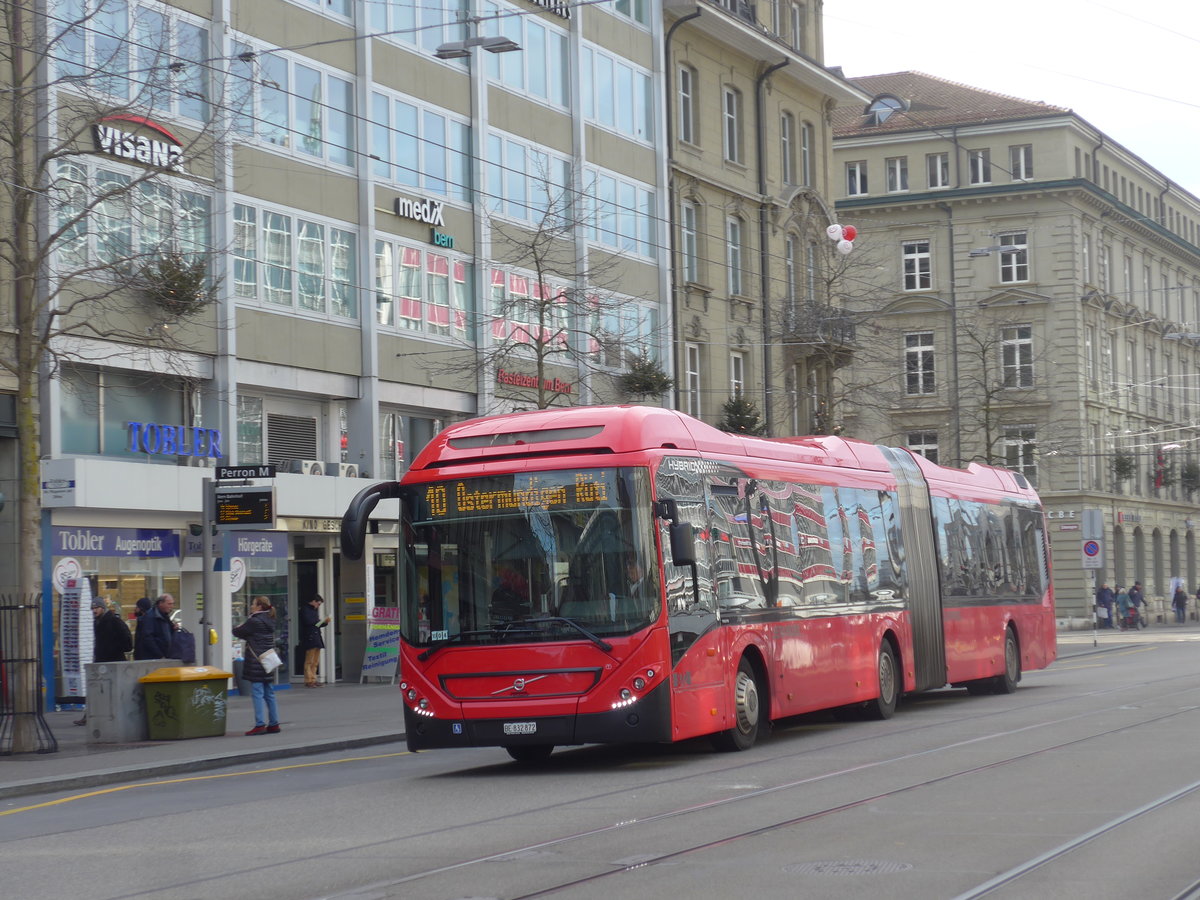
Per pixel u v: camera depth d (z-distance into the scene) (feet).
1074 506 226.79
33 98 73.41
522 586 50.21
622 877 29.27
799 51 173.06
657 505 49.85
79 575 87.92
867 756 51.31
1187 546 275.80
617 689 48.85
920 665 73.51
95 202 68.08
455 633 50.60
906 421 229.45
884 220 237.66
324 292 106.73
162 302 89.66
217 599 96.78
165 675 68.54
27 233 65.82
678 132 149.18
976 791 40.68
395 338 112.78
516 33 126.62
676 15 148.05
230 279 97.30
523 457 51.21
